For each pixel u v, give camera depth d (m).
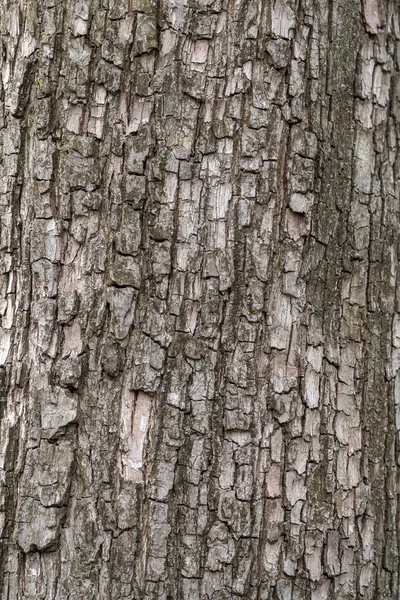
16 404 1.96
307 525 1.96
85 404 1.91
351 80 2.13
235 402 1.91
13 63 2.04
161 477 1.89
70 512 1.90
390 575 2.12
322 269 2.03
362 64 2.17
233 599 1.88
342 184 2.09
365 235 2.13
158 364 1.90
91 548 1.87
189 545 1.88
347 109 2.12
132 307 1.92
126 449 1.90
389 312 2.19
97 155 1.95
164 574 1.87
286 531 1.93
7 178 2.01
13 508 1.93
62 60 1.98
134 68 1.95
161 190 1.93
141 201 1.93
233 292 1.93
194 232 1.94
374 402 2.12
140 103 1.95
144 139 1.93
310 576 1.95
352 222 2.11
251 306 1.93
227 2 1.97
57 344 1.93
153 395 1.90
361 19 2.18
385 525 2.12
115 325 1.91
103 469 1.89
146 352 1.91
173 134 1.94
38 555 1.90
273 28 1.98
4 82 2.05
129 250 1.92
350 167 2.11
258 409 1.93
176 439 1.89
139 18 1.95
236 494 1.90
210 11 1.96
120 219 1.93
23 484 1.91
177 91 1.95
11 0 2.05
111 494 1.88
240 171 1.95
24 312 1.97
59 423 1.91
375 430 2.12
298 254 1.98
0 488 1.93
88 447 1.90
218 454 1.90
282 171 1.98
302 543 1.95
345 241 2.09
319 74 2.04
